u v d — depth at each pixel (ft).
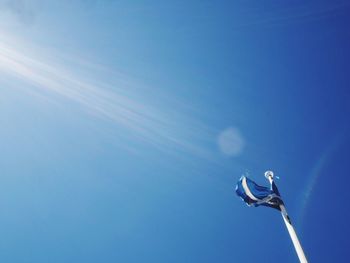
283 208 33.50
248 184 34.94
